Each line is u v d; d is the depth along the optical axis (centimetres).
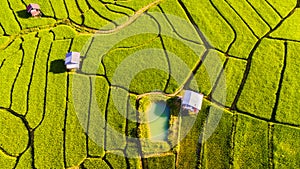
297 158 2844
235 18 3775
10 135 3088
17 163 2952
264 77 3309
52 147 3003
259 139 2955
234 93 3222
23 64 3525
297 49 3494
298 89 3216
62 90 3319
